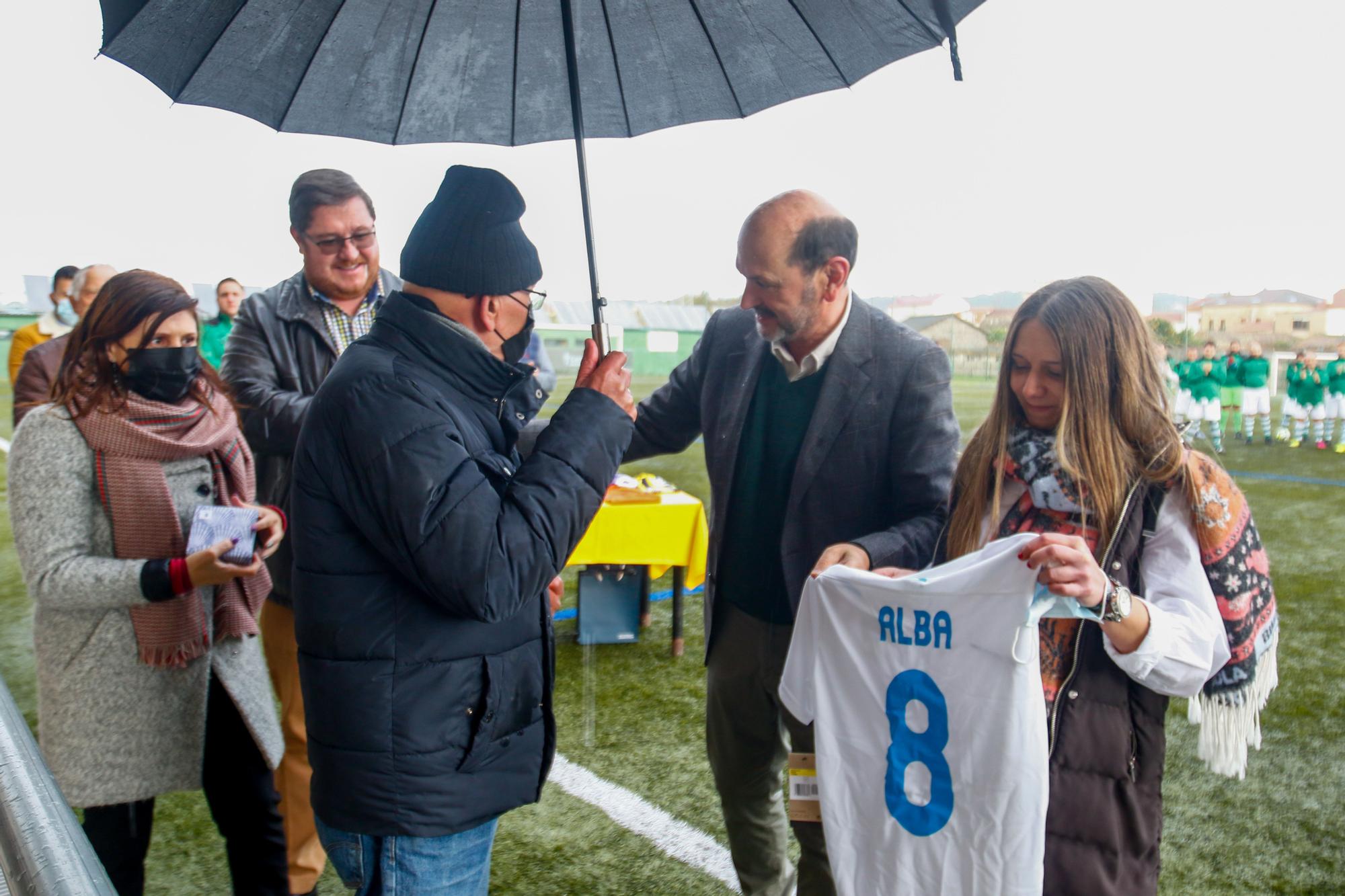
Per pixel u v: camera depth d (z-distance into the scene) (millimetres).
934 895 1301
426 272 1250
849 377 1689
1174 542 1255
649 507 4016
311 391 2287
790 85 1469
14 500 1663
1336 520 7277
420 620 1228
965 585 1244
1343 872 2451
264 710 1863
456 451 1190
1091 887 1233
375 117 1443
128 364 1705
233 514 1717
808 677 1423
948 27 1194
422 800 1225
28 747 713
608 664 4074
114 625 1696
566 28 1408
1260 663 1267
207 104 1318
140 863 1806
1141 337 1263
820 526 1743
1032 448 1333
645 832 2658
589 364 1366
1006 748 1222
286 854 1919
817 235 1599
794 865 2436
